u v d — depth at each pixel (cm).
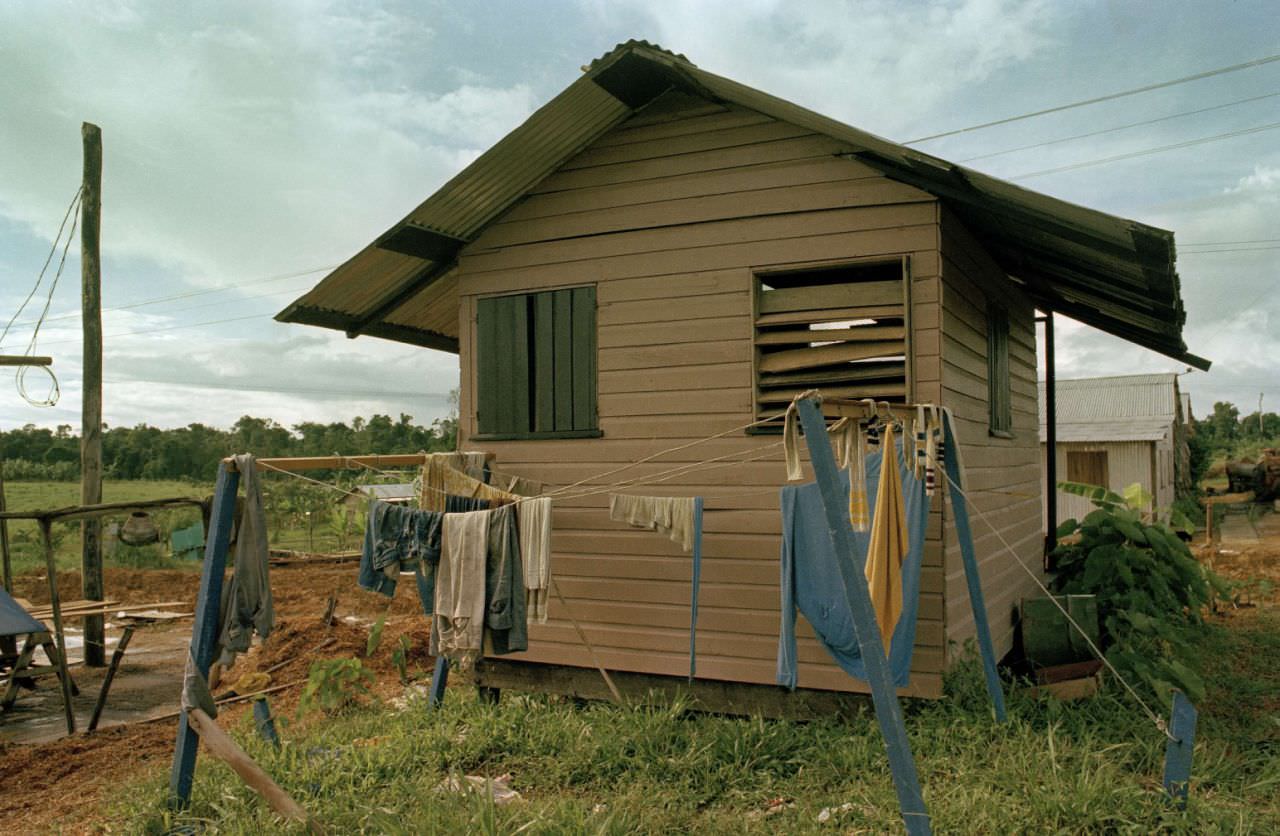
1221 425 7606
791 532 590
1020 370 971
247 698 903
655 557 715
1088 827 440
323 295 792
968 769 513
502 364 782
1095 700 631
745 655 678
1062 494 2072
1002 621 784
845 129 576
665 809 509
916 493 568
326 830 494
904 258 634
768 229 681
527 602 613
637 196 729
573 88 652
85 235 1176
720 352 694
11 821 593
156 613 855
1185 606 977
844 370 671
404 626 1185
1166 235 489
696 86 677
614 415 732
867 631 399
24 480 3603
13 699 897
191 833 511
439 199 705
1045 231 621
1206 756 536
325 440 3762
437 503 653
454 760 615
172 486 3127
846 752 562
